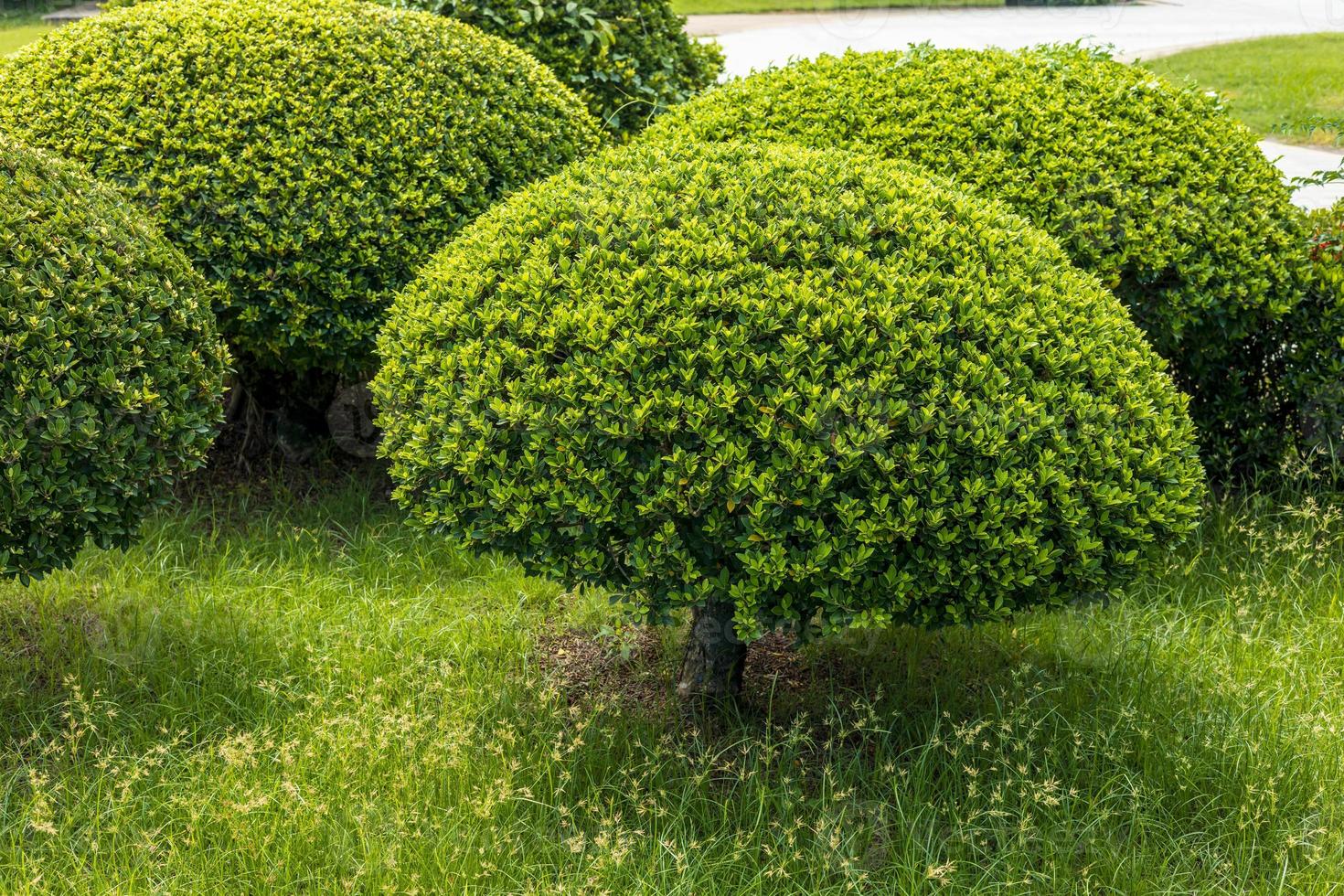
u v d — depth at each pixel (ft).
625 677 13.75
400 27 17.94
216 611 14.17
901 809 11.09
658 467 10.35
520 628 14.39
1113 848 10.84
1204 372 17.38
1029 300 11.42
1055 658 13.61
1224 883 10.52
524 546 10.98
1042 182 16.07
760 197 11.95
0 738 12.06
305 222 15.85
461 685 13.14
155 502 12.23
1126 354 11.44
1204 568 15.70
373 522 17.10
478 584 15.47
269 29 16.97
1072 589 10.88
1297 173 34.91
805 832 11.08
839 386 10.36
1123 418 10.92
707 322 10.70
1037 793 10.72
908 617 10.87
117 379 11.75
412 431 11.28
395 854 10.21
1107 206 16.03
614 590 10.85
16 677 13.05
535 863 10.53
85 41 16.99
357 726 11.46
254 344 17.03
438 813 10.91
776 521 10.23
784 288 10.85
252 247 15.67
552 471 10.49
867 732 12.55
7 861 10.30
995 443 10.14
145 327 12.09
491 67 18.29
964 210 12.19
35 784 10.59
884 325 10.60
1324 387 17.20
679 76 24.38
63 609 14.30
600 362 10.59
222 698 12.65
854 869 10.31
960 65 17.79
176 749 11.95
